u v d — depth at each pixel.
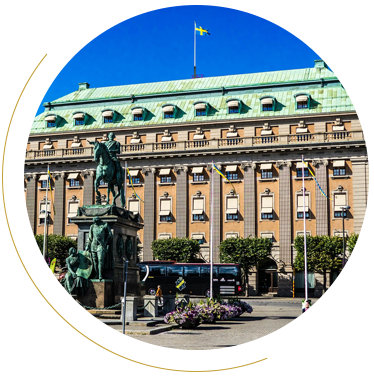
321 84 84.25
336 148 78.12
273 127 82.31
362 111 78.12
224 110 86.88
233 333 28.06
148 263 68.69
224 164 83.31
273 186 80.88
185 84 94.81
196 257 82.19
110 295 30.02
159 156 85.25
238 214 81.94
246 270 76.69
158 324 29.50
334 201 77.81
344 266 68.44
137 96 93.50
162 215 84.88
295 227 79.25
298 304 61.66
